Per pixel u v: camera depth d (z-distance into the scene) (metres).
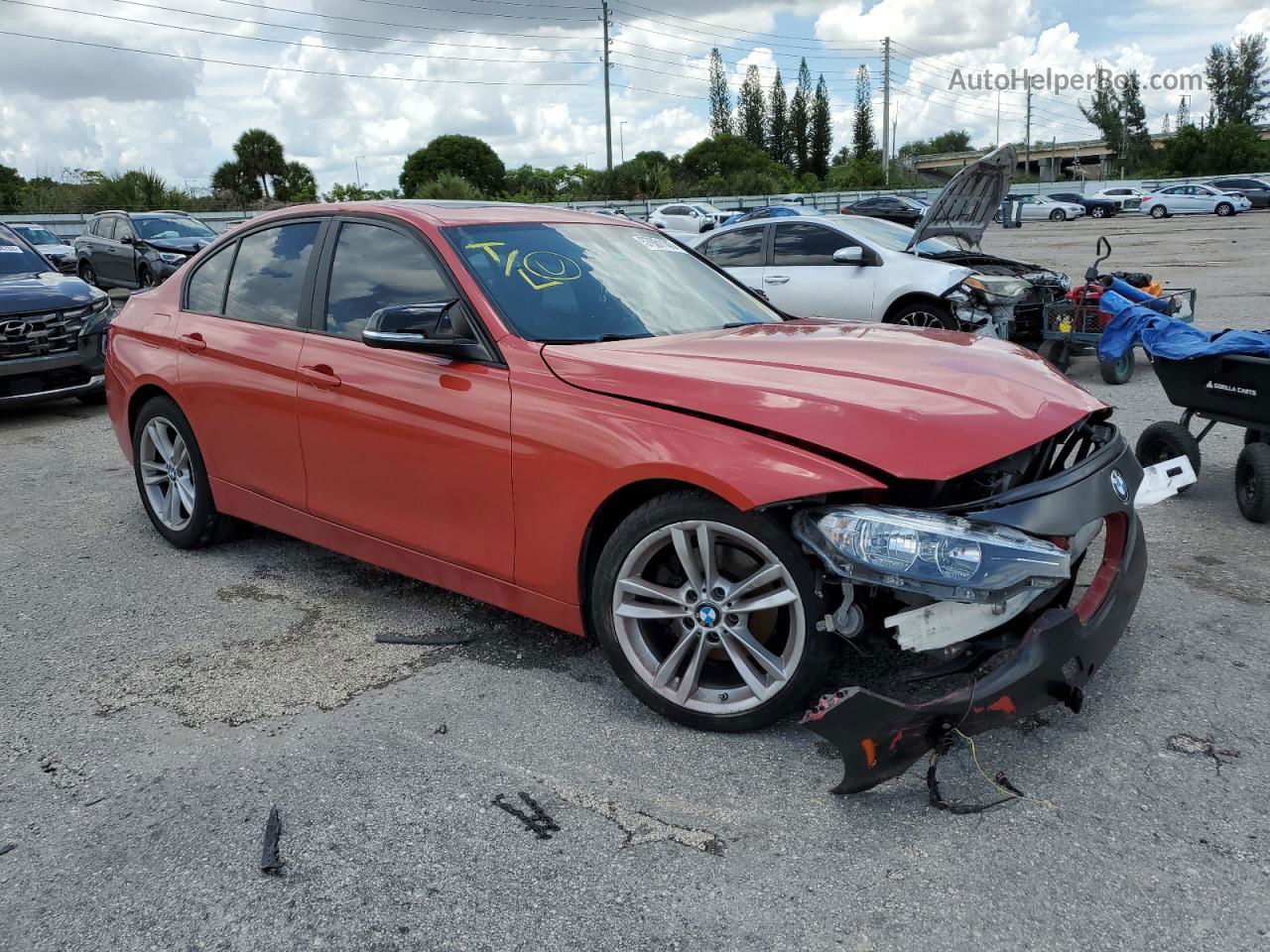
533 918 2.19
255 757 2.87
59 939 2.16
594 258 3.76
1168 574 4.13
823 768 2.72
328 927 2.18
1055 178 99.56
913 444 2.54
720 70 113.38
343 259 3.82
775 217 10.48
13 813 2.62
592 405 2.94
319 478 3.80
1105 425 3.08
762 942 2.10
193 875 2.36
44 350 7.87
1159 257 21.06
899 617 2.52
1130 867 2.29
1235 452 6.10
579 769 2.76
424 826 2.52
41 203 31.73
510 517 3.15
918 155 112.12
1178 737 2.84
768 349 3.15
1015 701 2.49
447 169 74.06
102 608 4.02
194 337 4.32
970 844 2.39
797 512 2.61
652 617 2.91
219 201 37.00
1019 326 9.34
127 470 6.37
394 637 3.68
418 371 3.39
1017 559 2.43
